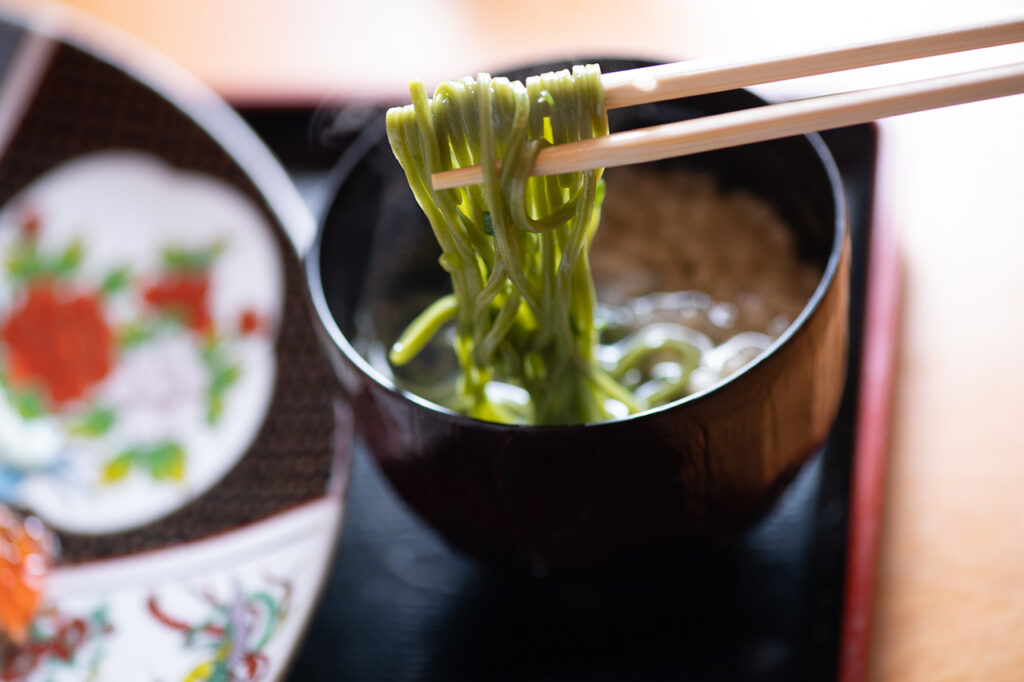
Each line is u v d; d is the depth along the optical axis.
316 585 0.53
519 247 0.47
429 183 0.47
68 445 0.59
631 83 0.45
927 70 0.63
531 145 0.45
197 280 0.62
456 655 0.54
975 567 0.53
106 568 0.56
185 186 0.63
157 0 0.80
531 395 0.51
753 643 0.53
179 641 0.54
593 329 0.51
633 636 0.53
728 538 0.51
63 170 0.64
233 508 0.56
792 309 0.55
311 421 0.57
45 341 0.62
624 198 0.59
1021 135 0.62
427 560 0.56
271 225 0.62
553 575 0.52
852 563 0.52
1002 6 0.69
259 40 0.75
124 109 0.64
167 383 0.60
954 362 0.57
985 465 0.55
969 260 0.59
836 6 0.72
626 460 0.47
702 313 0.56
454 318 0.57
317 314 0.51
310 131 0.67
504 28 0.74
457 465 0.49
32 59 0.64
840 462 0.55
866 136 0.61
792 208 0.56
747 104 0.53
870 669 0.52
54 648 0.55
